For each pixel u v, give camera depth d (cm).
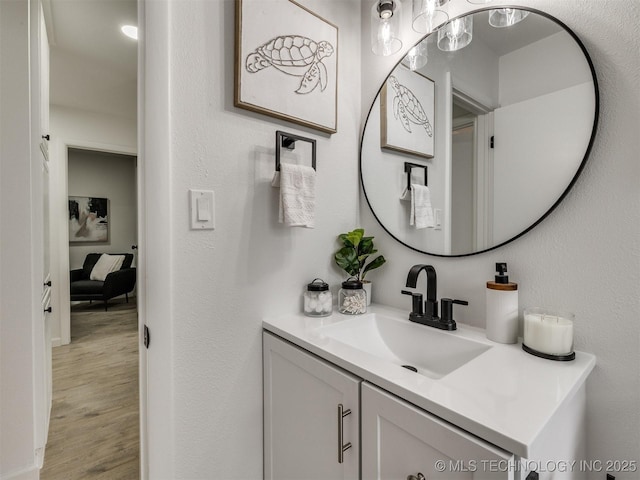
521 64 94
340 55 136
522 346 88
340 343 93
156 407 98
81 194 498
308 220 112
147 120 96
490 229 101
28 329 139
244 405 110
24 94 137
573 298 86
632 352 77
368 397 75
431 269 108
